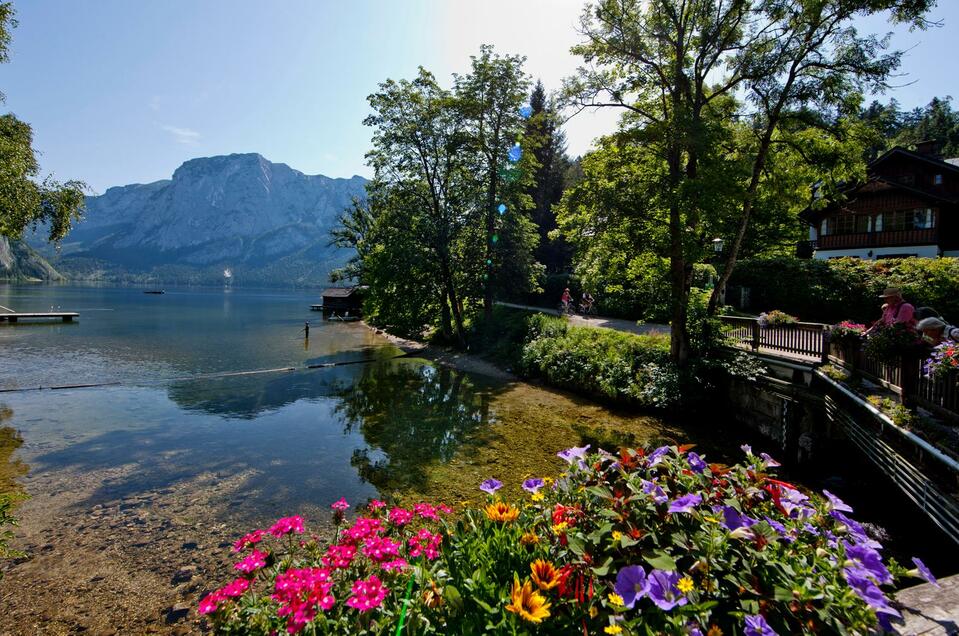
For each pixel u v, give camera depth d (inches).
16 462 385.7
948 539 270.5
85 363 868.0
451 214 1016.9
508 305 1368.1
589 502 107.0
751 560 87.0
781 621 80.0
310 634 87.7
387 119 1056.2
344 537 116.7
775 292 908.6
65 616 200.7
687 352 571.2
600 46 573.3
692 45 562.9
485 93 990.4
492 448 424.8
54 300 2962.6
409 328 1104.8
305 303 3385.8
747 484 109.0
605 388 598.9
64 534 271.0
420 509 129.8
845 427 354.9
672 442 448.8
